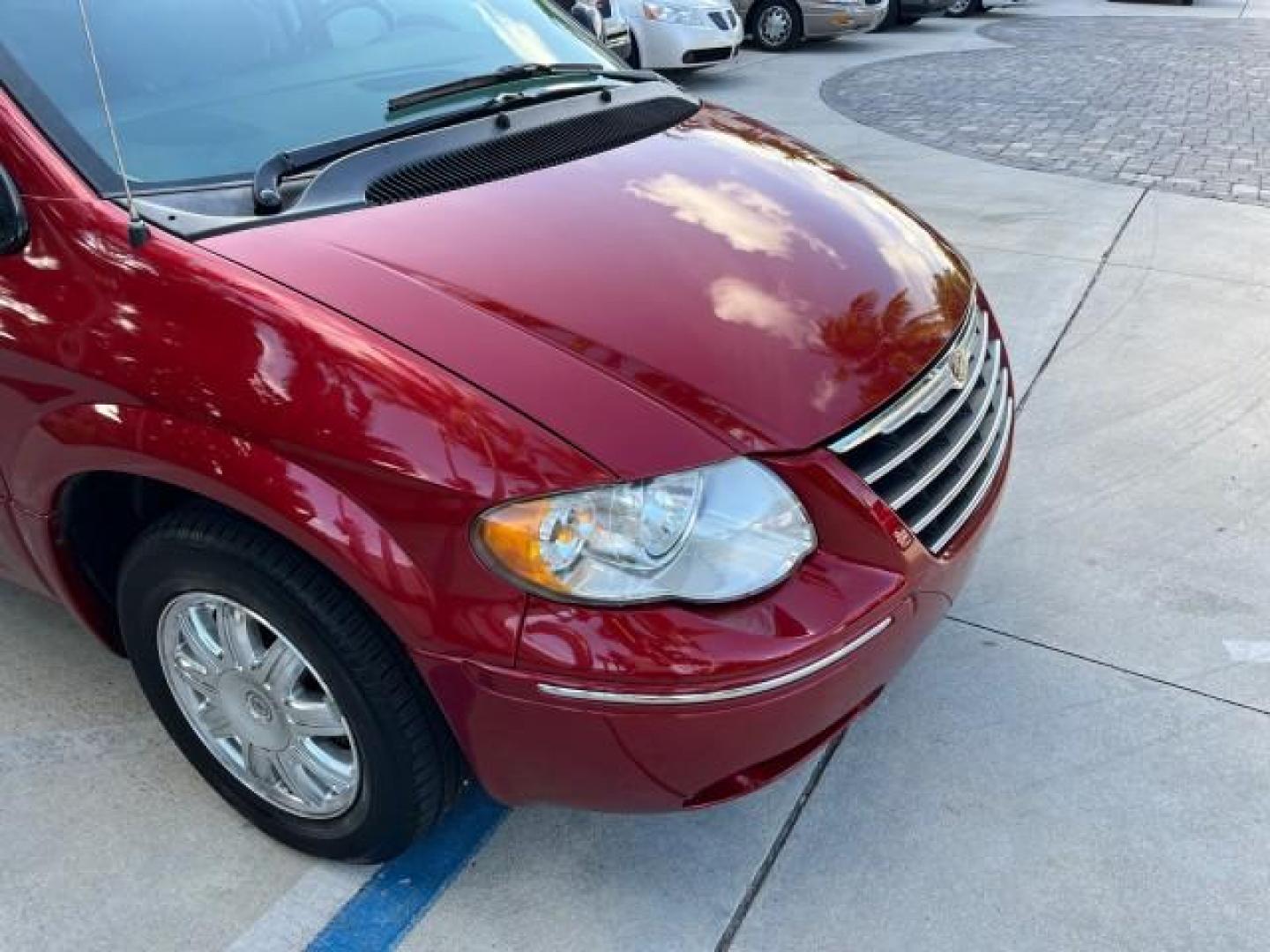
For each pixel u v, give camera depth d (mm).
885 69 11547
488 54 2828
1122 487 3564
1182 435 3881
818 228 2342
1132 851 2268
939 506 2023
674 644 1663
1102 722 2604
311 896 2158
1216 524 3363
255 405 1740
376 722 1886
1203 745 2539
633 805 1864
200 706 2201
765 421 1792
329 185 2119
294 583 1824
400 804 1987
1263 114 9023
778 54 12703
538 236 2061
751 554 1727
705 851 2266
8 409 2025
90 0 2256
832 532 1817
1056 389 4219
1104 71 11328
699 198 2346
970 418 2221
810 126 8602
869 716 2615
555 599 1660
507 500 1639
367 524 1705
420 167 2244
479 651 1708
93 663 2750
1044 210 6371
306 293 1806
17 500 2137
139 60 2248
